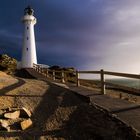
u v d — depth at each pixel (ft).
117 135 27.76
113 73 42.60
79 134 30.81
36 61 204.54
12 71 156.04
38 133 31.78
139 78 35.47
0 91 47.67
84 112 36.17
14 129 32.91
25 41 200.13
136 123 28.73
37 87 53.72
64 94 46.96
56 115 36.68
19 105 40.73
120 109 35.06
